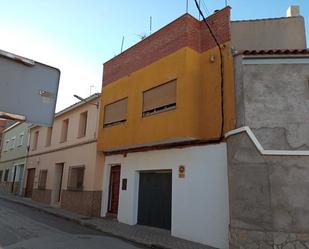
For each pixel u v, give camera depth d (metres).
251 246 7.52
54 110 2.51
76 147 16.97
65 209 16.67
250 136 8.15
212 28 10.52
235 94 8.96
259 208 7.66
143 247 9.02
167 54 11.18
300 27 11.66
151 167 11.89
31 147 24.41
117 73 14.14
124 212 12.88
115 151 14.27
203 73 10.47
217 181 9.30
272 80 8.48
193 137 9.88
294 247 7.22
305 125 8.03
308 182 7.59
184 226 9.98
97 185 14.63
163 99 11.05
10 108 2.29
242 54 8.80
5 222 11.73
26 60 2.40
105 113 14.53
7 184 28.80
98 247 8.37
